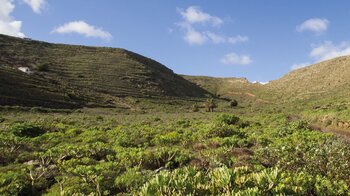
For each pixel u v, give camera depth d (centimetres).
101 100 7806
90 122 3412
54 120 3378
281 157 1019
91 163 1174
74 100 6881
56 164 1171
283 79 16812
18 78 6956
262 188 693
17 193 855
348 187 800
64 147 1458
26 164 1170
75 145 1598
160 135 1983
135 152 1232
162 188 691
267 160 1123
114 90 9581
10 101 5250
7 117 3644
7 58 9625
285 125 2706
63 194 806
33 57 10662
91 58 12850
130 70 12506
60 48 13262
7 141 1440
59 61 11238
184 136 1908
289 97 12656
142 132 2153
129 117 4822
